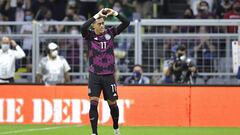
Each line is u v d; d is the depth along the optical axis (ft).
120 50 163.43
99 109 145.48
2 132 130.52
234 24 159.12
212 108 144.46
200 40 162.71
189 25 159.63
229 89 144.36
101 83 113.60
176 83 151.84
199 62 163.32
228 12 187.52
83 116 147.02
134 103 146.00
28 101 148.87
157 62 162.09
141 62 161.68
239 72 152.66
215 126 144.36
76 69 165.89
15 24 164.86
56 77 158.20
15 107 149.28
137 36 160.35
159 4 214.90
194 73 158.71
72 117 147.43
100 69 113.09
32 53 163.73
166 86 145.69
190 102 144.97
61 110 147.74
